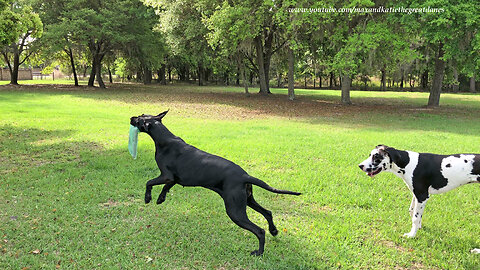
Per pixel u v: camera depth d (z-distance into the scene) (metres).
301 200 6.86
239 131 14.05
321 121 18.20
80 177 7.79
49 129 13.11
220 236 5.37
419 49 27.28
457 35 19.91
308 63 44.78
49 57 42.09
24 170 8.20
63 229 5.39
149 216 5.98
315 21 23.22
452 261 4.79
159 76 61.66
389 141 12.29
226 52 27.25
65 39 33.84
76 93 30.53
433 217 6.14
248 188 4.81
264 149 10.66
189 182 4.80
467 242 5.25
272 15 26.30
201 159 4.76
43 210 6.04
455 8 18.28
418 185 5.20
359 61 23.48
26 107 19.11
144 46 35.94
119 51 39.75
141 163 8.96
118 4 35.19
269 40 34.38
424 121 18.53
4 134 11.93
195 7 29.73
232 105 25.47
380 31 22.02
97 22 33.94
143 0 33.16
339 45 25.61
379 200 6.93
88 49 42.34
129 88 41.59
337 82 68.81
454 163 5.02
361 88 60.62
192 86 54.28
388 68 31.38
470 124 17.39
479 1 18.89
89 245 4.93
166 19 30.31
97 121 15.34
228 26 25.38
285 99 31.97
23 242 4.96
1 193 6.71
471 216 6.25
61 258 4.58
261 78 35.19
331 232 5.46
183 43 31.30
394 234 5.49
